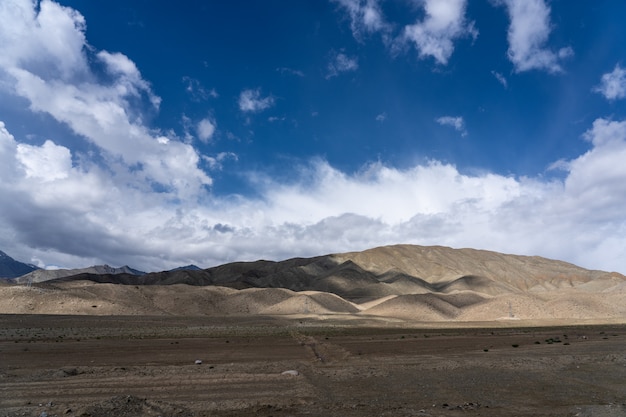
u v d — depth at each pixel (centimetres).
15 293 12331
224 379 2638
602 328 8450
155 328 8131
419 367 3247
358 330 8175
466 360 3666
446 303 15538
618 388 2367
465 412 1820
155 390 2298
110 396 2128
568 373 2902
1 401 2008
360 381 2611
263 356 3966
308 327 9138
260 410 1852
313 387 2406
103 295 13762
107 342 5059
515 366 3269
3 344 4734
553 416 1739
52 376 2703
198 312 14362
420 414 1772
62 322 8681
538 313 13362
